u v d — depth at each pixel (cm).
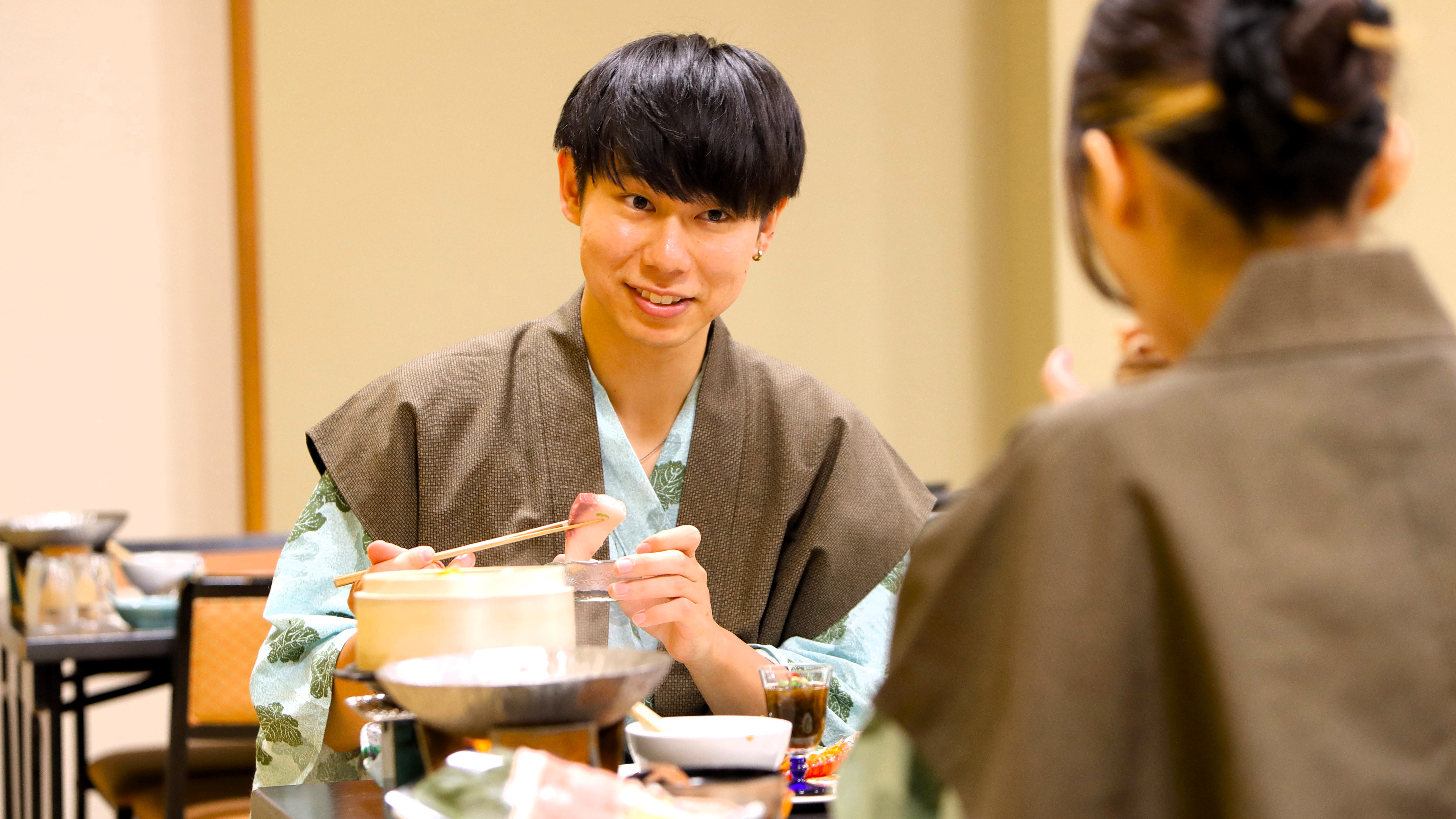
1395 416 111
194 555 505
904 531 263
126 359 592
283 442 600
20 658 423
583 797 137
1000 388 717
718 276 236
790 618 262
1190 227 122
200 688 397
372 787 195
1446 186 693
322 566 248
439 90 621
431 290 619
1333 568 106
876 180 696
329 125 604
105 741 599
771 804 153
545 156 638
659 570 214
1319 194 117
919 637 120
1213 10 119
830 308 689
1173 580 107
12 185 579
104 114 589
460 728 154
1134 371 207
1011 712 109
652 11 658
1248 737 101
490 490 251
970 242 712
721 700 231
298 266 601
